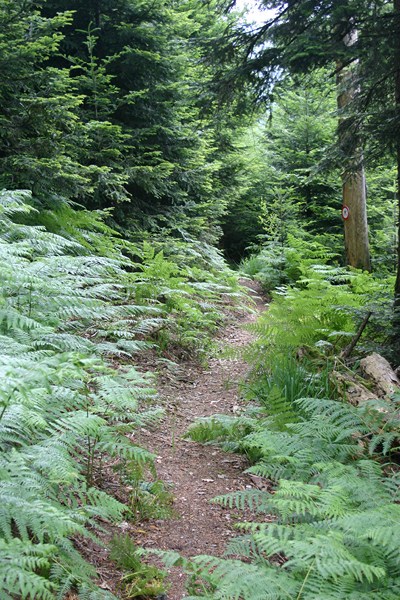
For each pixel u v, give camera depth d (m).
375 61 6.04
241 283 14.17
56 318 4.88
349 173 7.45
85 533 2.42
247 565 2.26
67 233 7.75
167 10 10.17
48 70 7.46
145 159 10.77
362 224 11.95
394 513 2.51
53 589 2.29
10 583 1.82
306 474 3.36
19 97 7.39
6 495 2.33
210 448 4.37
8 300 4.68
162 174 9.78
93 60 9.92
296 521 2.99
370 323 6.56
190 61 10.45
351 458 3.83
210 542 3.07
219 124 8.67
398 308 5.93
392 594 2.18
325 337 6.76
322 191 15.88
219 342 8.20
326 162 7.11
